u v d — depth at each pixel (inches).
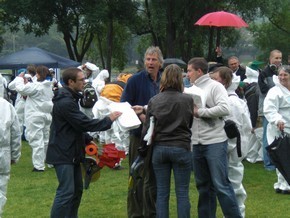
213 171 223.9
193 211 275.6
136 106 230.7
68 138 222.5
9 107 218.7
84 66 498.0
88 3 1165.7
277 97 293.7
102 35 1312.7
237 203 227.1
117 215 270.1
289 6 1499.8
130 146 240.5
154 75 238.4
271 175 361.7
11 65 619.5
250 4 1173.1
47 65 617.9
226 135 227.6
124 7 1203.2
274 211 274.2
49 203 294.2
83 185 254.7
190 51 1264.8
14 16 1155.9
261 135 394.6
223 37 1380.4
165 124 213.8
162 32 1202.0
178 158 213.3
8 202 296.4
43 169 387.9
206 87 226.5
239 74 408.5
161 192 217.8
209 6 1185.4
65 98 221.3
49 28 1189.7
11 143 221.3
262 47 1684.3
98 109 301.6
